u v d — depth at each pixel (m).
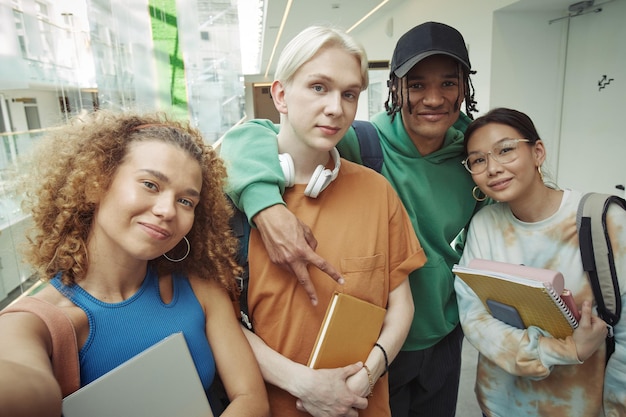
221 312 0.77
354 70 0.79
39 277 0.64
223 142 0.97
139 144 0.63
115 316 0.63
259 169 0.82
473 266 0.94
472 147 1.02
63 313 0.58
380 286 0.90
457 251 1.25
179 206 0.64
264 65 11.47
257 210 0.78
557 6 3.00
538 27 3.15
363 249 0.88
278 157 0.86
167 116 0.75
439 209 1.16
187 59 2.08
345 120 0.81
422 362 1.18
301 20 6.09
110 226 0.61
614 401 0.89
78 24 1.21
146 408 0.58
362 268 0.87
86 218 0.64
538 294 0.80
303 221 0.87
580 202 0.94
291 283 0.83
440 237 1.15
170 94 1.74
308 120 0.80
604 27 2.82
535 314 0.88
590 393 0.94
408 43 1.09
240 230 0.87
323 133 0.80
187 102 1.87
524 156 0.95
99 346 0.61
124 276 0.66
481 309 1.02
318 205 0.88
